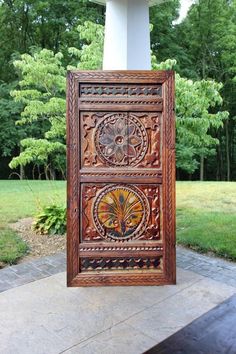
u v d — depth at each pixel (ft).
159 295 8.53
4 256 11.14
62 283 9.25
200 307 7.88
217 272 10.07
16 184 28.86
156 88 8.91
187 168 39.63
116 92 8.91
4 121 35.81
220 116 16.42
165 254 9.14
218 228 14.47
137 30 10.08
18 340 6.58
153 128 8.99
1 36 39.01
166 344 4.17
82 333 6.83
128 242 9.20
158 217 9.20
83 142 9.00
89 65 15.92
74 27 34.60
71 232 9.06
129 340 6.57
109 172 9.06
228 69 40.40
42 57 16.48
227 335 4.34
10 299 8.29
